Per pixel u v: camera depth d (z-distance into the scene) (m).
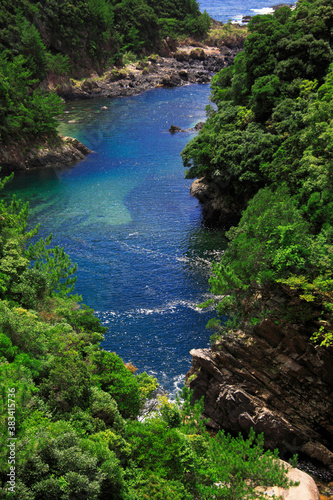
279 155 59.12
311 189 46.38
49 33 143.50
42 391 25.36
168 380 43.25
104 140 109.06
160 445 23.62
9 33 121.44
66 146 99.75
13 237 42.66
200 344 47.94
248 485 25.73
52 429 21.62
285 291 38.94
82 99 144.88
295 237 38.25
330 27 74.31
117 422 25.28
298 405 37.53
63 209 76.69
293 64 71.69
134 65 170.12
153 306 53.38
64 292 41.34
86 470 20.34
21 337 27.95
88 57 155.75
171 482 22.14
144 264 61.44
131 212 76.19
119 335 48.84
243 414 36.62
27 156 95.12
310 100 64.50
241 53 87.81
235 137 68.50
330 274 35.62
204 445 25.95
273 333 38.56
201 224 72.81
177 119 123.69
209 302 43.31
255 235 41.69
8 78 99.00
